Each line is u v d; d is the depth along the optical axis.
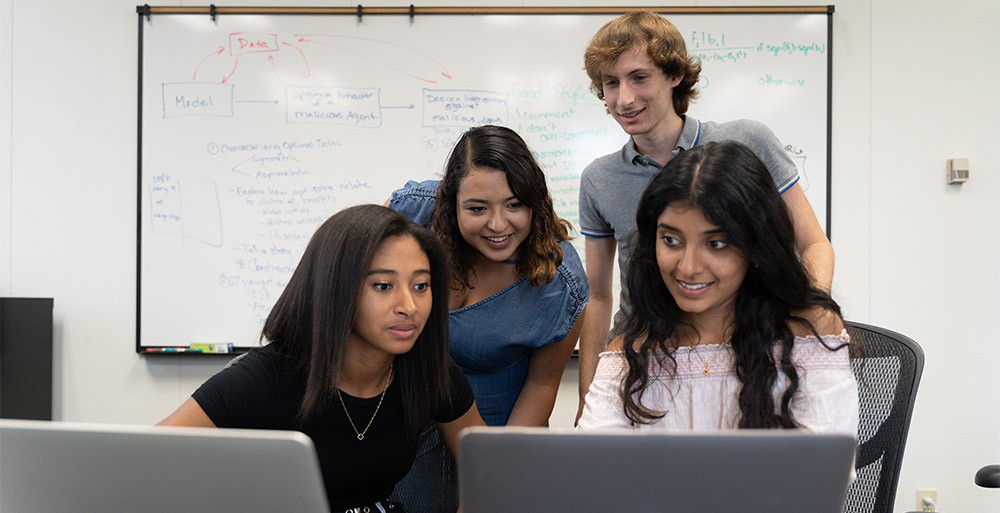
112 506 0.71
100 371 2.46
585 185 1.71
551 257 1.39
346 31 2.45
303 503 0.68
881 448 1.11
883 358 1.16
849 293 2.45
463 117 2.46
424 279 0.99
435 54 2.45
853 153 2.45
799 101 2.42
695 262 0.96
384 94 2.45
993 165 2.42
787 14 2.42
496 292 1.43
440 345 1.09
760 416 0.98
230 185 2.44
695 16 2.43
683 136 1.55
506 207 1.29
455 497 1.24
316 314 0.98
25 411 2.32
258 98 2.44
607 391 1.09
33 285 2.46
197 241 2.43
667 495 0.67
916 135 2.43
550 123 2.46
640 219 1.05
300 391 1.05
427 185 1.54
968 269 2.43
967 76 2.42
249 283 2.44
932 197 2.43
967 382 2.43
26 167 2.46
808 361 1.01
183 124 2.43
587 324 1.75
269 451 0.67
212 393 1.00
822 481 0.66
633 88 1.48
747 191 0.94
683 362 1.07
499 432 0.66
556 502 0.68
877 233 2.44
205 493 0.69
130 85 2.46
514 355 1.47
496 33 2.45
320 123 2.45
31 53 2.46
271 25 2.44
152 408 2.46
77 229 2.46
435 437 1.25
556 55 2.45
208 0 2.46
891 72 2.43
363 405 1.08
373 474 1.11
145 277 2.43
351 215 0.99
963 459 2.43
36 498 0.72
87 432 0.69
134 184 2.46
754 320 1.03
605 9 2.44
